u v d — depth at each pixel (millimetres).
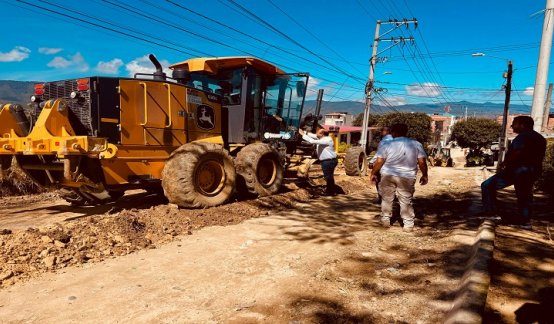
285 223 6398
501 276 3848
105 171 6031
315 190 9852
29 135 5988
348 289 3746
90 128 5988
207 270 4258
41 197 8516
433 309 3336
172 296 3600
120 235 5094
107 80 6066
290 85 9562
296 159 10273
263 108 8742
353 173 13484
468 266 4102
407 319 3174
